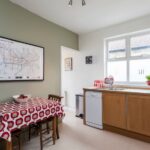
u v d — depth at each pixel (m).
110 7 2.63
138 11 2.78
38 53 2.98
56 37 3.46
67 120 3.56
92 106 3.14
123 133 2.70
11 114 1.69
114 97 2.77
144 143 2.38
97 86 3.53
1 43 2.31
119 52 3.55
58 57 3.52
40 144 2.25
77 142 2.42
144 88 2.98
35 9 2.78
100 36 3.75
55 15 3.01
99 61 3.77
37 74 2.96
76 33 4.11
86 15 2.99
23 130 2.56
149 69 3.10
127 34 3.35
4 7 2.38
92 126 3.14
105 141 2.45
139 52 3.23
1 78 2.31
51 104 2.26
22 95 2.44
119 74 3.57
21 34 2.66
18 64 2.58
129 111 2.57
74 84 4.37
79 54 4.23
